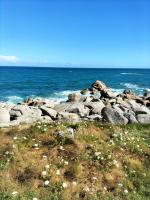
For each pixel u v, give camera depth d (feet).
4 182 38.60
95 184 40.55
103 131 56.59
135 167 46.09
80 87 272.31
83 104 110.11
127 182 42.06
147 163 48.42
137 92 230.48
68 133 50.19
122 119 75.61
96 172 42.83
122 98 157.17
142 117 80.38
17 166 42.01
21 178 40.19
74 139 49.11
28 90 236.02
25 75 457.68
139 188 41.65
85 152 46.60
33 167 42.04
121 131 59.72
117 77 438.81
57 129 52.39
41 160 44.01
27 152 45.57
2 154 44.45
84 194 38.42
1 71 588.09
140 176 44.21
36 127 53.67
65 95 206.08
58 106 103.76
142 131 69.00
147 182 43.21
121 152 49.57
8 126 57.67
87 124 58.23
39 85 283.38
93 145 48.60
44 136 50.19
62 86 278.46
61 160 44.09
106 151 47.83
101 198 38.19
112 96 168.45
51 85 286.87
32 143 48.06
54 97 195.72
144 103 139.85
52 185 39.17
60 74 520.01
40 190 38.17
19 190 37.60
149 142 58.85
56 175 40.91
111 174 43.01
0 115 74.79
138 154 50.39
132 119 76.89
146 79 395.14
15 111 87.20
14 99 183.11
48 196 37.17
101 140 51.13
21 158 43.55
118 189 40.29
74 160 44.55
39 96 199.52
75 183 39.65
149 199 39.47
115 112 76.89
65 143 48.32
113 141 52.44
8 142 48.01
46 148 47.11
